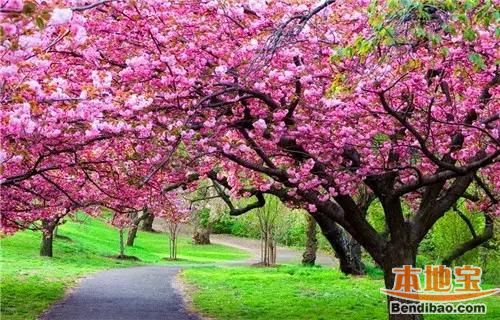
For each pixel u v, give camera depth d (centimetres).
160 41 777
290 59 802
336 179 972
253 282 2019
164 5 759
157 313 1355
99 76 698
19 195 1339
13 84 620
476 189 1558
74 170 1188
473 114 966
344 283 1997
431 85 934
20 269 2103
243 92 816
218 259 3659
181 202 2755
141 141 854
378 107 897
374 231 1064
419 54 774
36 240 2944
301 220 3222
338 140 891
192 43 769
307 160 957
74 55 797
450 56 789
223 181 1220
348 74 768
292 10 809
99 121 734
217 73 781
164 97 765
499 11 559
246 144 889
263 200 1322
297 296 1678
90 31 792
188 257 3647
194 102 806
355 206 1045
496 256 2156
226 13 800
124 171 1084
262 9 792
